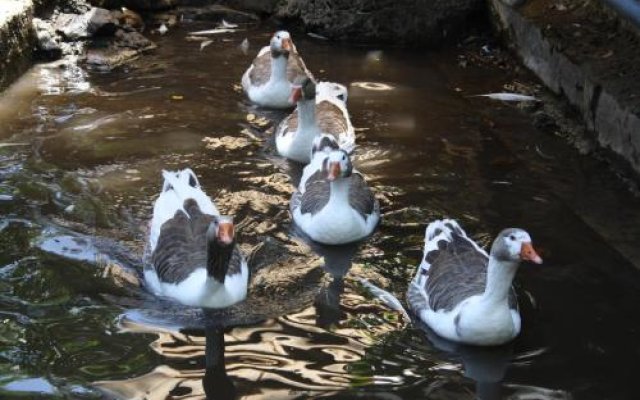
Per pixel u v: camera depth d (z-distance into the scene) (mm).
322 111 12320
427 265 8805
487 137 12078
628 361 7926
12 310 8547
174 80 13922
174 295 8836
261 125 12641
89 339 8180
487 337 8039
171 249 9055
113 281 9070
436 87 13805
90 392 7473
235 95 13508
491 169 11227
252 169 11375
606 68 11922
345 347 8133
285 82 13070
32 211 10156
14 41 13805
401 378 7711
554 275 9133
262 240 9898
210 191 10758
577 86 12195
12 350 7996
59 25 15102
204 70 14352
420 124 12508
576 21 13500
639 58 11992
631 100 10953
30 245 9547
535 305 8688
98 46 14945
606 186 10766
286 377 7695
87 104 12977
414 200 10594
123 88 13586
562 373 7789
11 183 10711
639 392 7547
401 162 11453
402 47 15711
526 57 14070
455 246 8805
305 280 9211
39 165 11164
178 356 7984
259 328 8430
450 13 15609
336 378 7691
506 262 7812
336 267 9445
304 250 9750
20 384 7551
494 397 7477
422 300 8586
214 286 8594
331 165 9523
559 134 12086
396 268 9422
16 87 13547
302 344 8172
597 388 7594
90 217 10078
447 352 8086
